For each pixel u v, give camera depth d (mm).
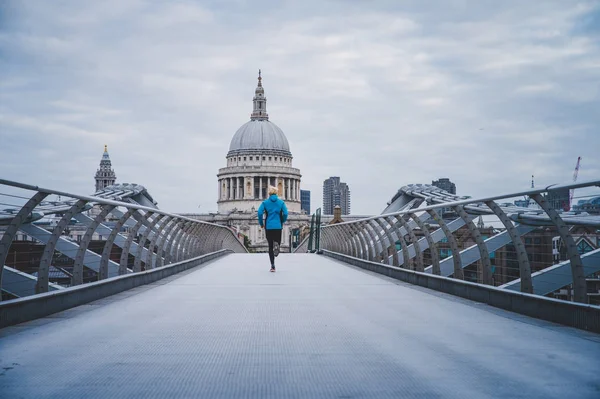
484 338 8570
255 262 30078
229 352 7664
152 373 6641
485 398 5746
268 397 5773
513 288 12734
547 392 5926
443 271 21266
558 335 8812
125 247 15680
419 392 5938
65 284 17688
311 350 7785
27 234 16453
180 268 22297
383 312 11188
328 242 41938
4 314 9359
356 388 6074
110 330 9211
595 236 10180
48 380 6363
